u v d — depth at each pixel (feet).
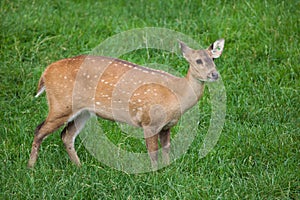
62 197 30.78
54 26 45.47
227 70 41.47
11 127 36.58
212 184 32.07
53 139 35.58
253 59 42.60
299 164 33.32
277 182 31.83
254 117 37.35
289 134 35.42
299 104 37.99
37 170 32.55
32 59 42.80
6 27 44.55
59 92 32.17
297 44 43.21
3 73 41.06
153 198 30.96
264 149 34.22
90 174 32.27
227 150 34.55
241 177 33.06
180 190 31.40
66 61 32.48
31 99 39.09
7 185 31.40
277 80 40.55
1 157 33.99
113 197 31.04
